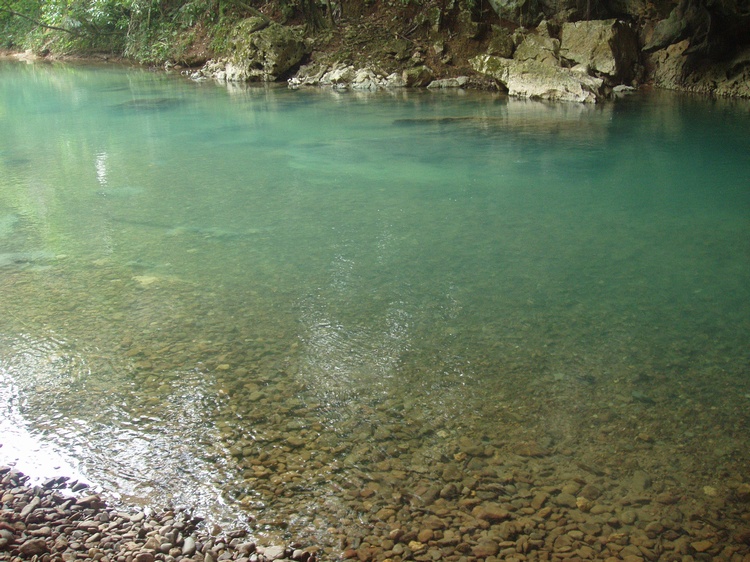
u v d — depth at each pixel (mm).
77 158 11820
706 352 4980
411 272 6543
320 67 21109
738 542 3174
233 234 7738
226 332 5367
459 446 3916
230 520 3328
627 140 12047
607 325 5426
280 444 3953
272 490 3555
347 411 4273
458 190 9406
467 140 12461
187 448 3918
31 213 8648
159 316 5672
